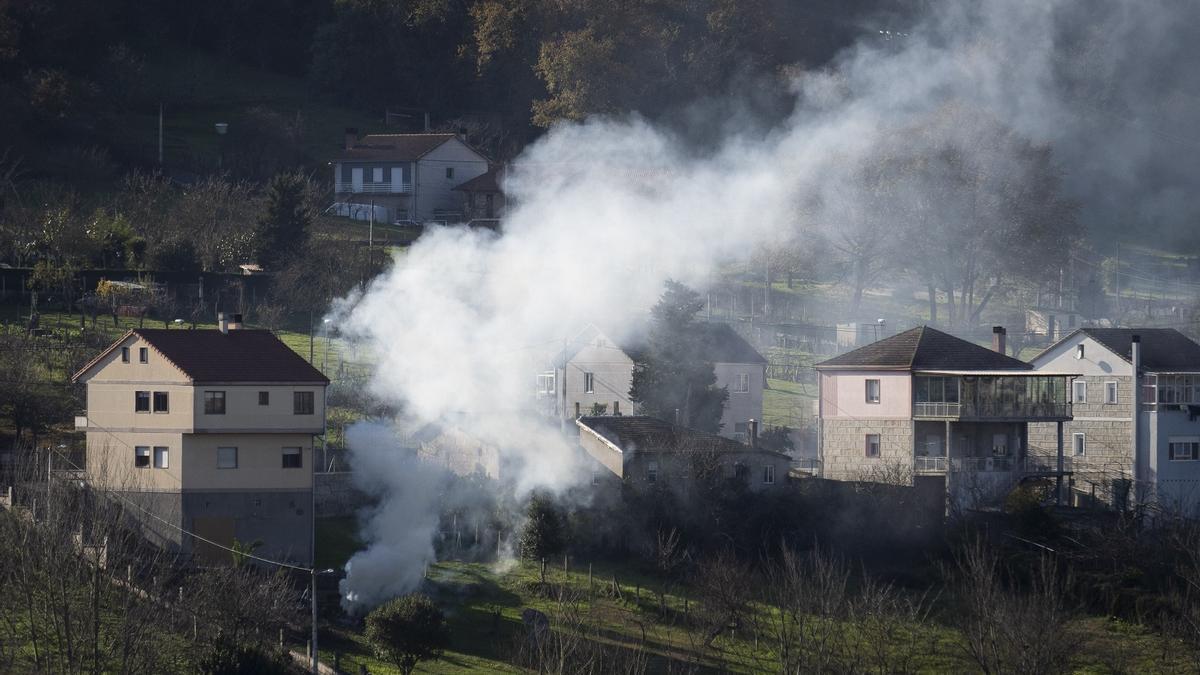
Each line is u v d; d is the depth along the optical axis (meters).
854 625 137.00
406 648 123.19
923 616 141.88
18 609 122.38
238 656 114.06
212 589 125.31
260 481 149.88
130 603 123.38
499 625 136.12
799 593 134.12
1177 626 139.50
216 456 149.25
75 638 118.88
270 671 114.62
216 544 146.88
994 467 171.62
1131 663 136.12
